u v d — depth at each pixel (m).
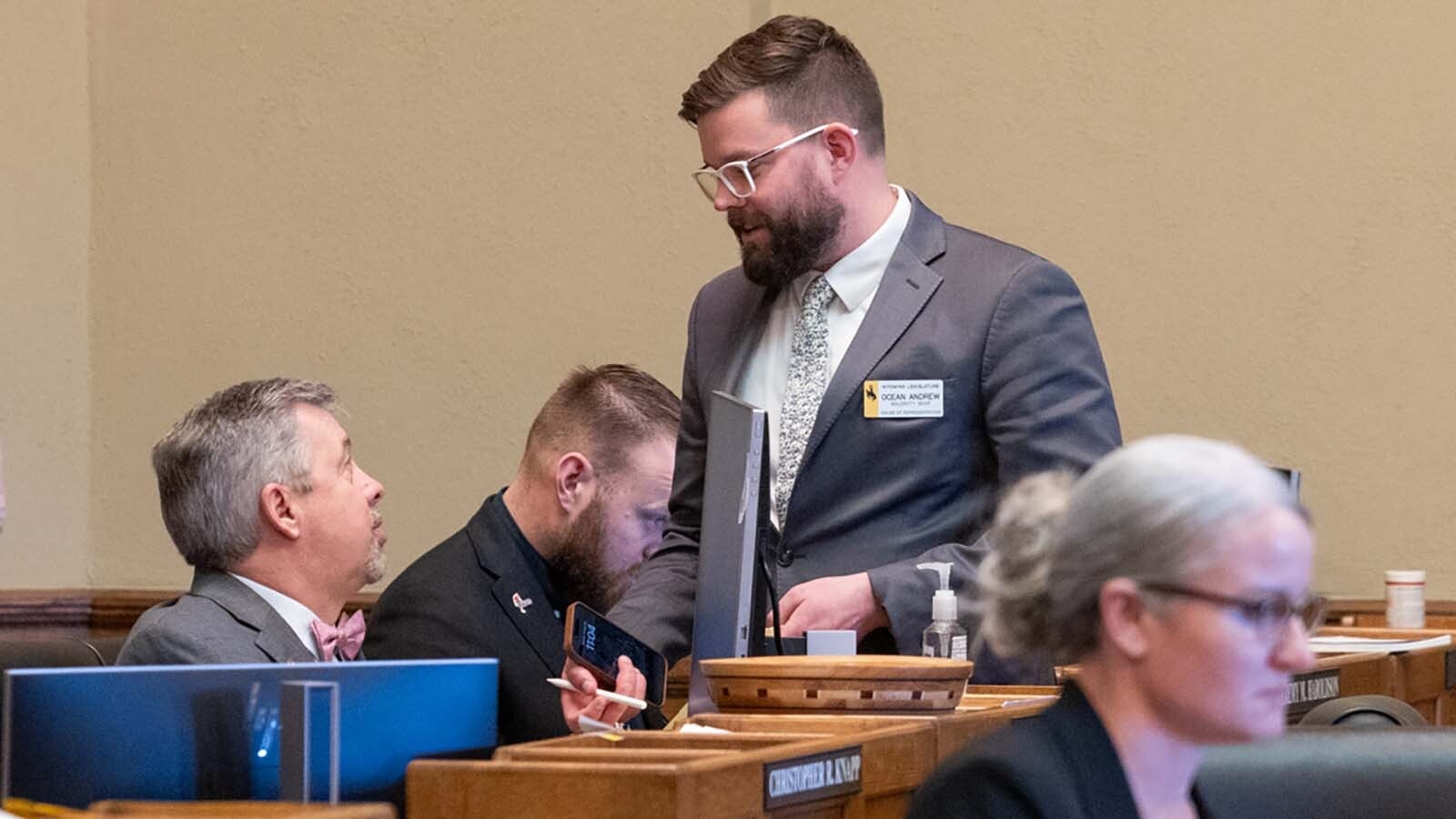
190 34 19.30
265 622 9.27
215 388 19.05
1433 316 16.95
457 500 18.38
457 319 18.50
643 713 9.81
